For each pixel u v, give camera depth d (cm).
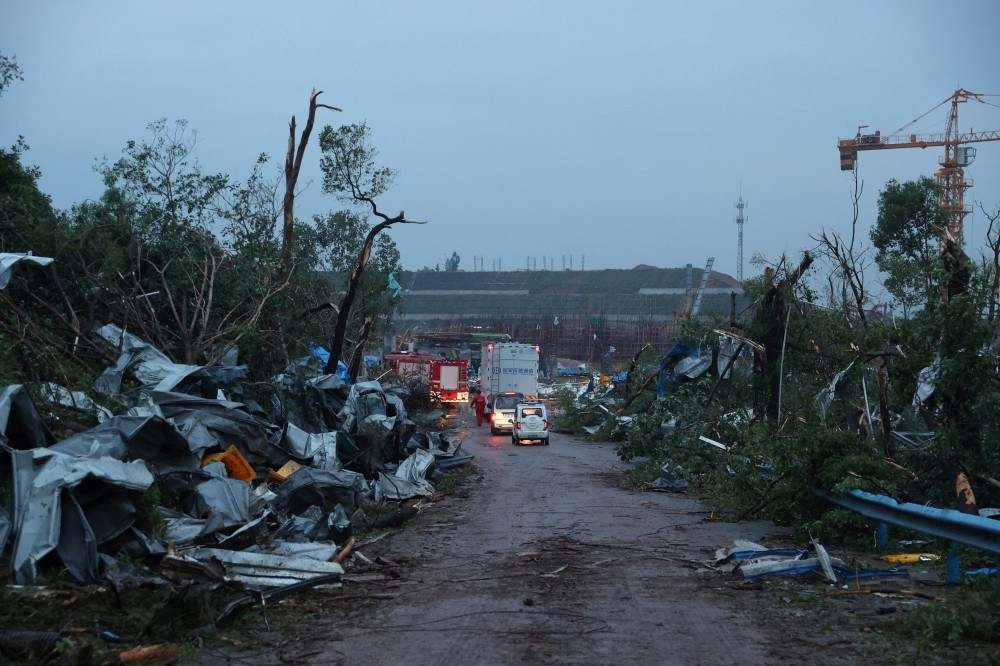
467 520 1423
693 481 1906
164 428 1045
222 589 792
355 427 1802
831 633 690
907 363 1207
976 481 1112
